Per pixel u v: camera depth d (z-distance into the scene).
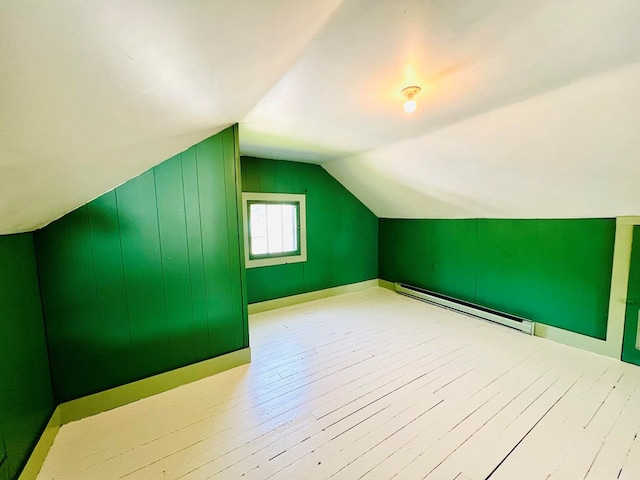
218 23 0.70
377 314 3.40
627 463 1.34
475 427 1.58
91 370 1.72
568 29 1.03
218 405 1.81
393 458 1.39
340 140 2.52
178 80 0.92
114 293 1.77
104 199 1.71
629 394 1.84
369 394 1.89
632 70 1.24
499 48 1.15
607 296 2.32
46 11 0.41
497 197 2.69
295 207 3.70
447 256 3.64
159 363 1.94
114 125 0.97
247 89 1.38
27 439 1.29
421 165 2.75
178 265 1.99
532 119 1.72
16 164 0.80
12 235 1.32
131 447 1.48
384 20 0.97
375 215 4.54
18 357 1.28
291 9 0.79
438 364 2.25
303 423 1.64
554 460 1.37
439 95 1.58
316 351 2.50
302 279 3.84
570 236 2.52
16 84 0.52
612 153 1.68
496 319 3.04
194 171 2.01
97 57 0.59
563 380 2.01
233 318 2.24
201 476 1.31
